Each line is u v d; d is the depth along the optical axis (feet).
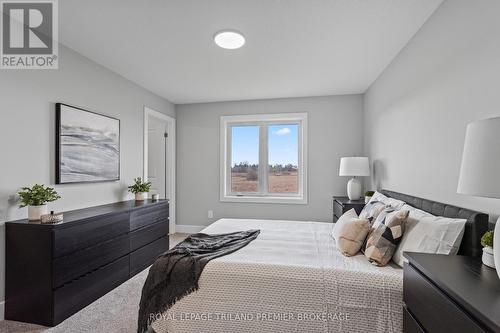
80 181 8.79
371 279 4.98
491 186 2.84
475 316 2.71
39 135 7.49
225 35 7.63
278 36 7.74
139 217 9.66
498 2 4.45
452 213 5.39
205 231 8.49
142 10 6.47
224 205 15.20
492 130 2.87
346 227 6.48
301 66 9.98
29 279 6.51
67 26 7.22
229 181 15.55
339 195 13.89
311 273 5.21
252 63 9.72
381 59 9.34
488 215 4.67
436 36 6.40
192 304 5.41
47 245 6.43
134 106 11.87
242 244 6.95
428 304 3.62
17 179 6.93
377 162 11.18
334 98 13.89
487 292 3.01
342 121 13.82
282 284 5.20
